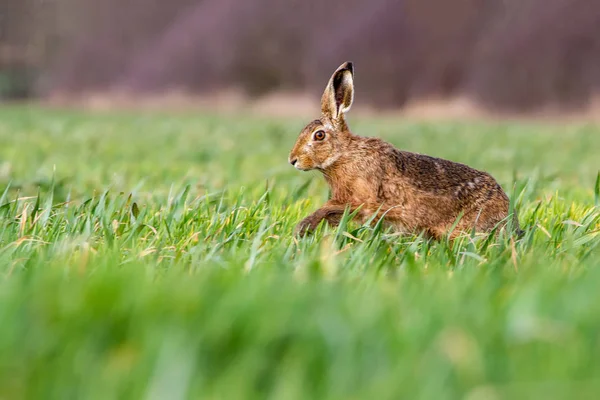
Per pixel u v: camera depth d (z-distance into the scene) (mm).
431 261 10719
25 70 109625
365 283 8469
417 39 95438
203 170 26203
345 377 5555
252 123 61250
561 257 10742
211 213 13781
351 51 96562
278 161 31109
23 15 113062
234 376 5473
